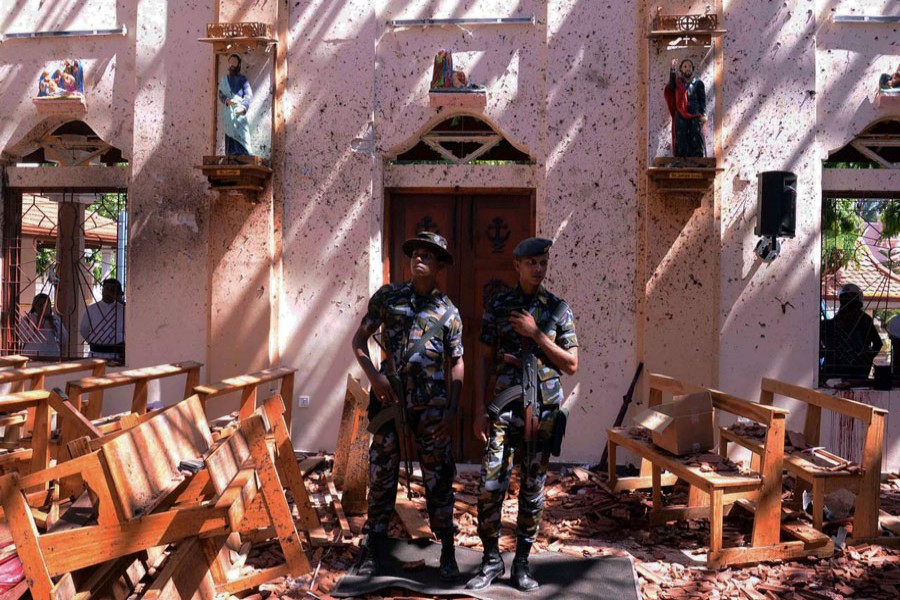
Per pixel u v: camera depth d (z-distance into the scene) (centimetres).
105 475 357
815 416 580
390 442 446
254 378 589
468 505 582
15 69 766
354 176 716
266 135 709
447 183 720
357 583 436
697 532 541
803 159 691
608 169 697
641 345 693
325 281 718
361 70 715
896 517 554
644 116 692
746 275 692
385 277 732
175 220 729
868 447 508
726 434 547
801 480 569
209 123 727
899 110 688
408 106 717
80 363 605
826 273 729
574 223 699
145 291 733
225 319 718
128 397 738
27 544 346
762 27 692
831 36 696
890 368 700
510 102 711
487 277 727
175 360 729
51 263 815
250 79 710
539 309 439
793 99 691
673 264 688
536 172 711
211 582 407
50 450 552
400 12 718
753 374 690
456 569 446
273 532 489
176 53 732
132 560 410
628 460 693
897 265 730
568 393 700
